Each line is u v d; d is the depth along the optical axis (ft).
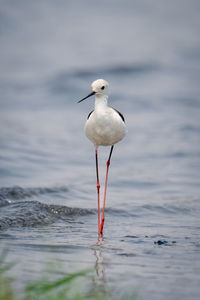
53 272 21.68
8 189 37.81
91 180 45.47
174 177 46.57
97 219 34.06
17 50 110.63
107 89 31.07
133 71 89.97
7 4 141.59
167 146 56.54
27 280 20.42
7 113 70.49
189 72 90.48
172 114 68.90
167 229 31.37
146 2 150.61
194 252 25.81
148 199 39.83
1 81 87.61
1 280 20.07
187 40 115.34
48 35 121.08
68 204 37.45
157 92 78.89
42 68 95.76
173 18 136.77
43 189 40.32
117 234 29.96
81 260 23.94
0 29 124.57
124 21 133.49
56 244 26.94
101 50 107.14
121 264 23.48
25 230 29.96
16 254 24.50
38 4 143.74
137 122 65.51
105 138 31.65
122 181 45.24
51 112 71.87
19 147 54.75
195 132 61.46
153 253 25.54
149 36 119.24
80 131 63.41
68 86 82.69
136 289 19.97
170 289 20.11
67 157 52.95
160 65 93.71
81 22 131.64
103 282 20.76
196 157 52.95
